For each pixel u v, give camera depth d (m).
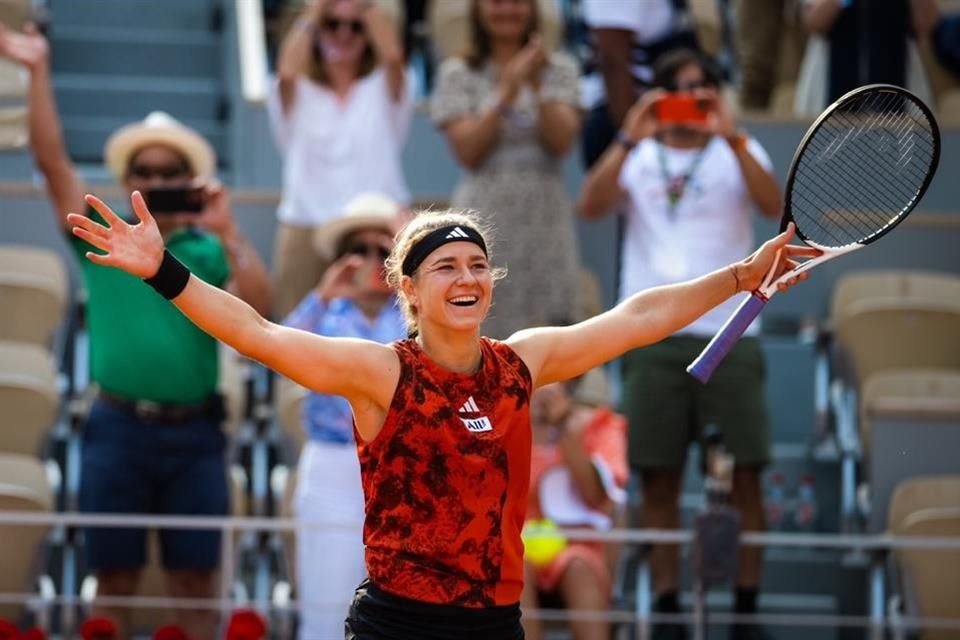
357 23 33.75
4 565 27.31
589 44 37.41
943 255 37.47
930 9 37.22
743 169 29.86
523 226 31.67
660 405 28.86
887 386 32.16
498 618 15.36
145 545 26.66
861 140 18.53
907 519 28.59
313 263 33.78
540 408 27.78
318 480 26.84
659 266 30.19
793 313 37.50
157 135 29.27
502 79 32.41
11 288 32.81
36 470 28.98
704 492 31.89
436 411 15.22
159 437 26.77
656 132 30.70
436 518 15.17
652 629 26.69
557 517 27.42
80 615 27.00
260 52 40.97
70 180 27.83
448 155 39.31
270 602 27.77
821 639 28.73
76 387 33.50
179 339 26.89
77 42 43.66
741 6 43.53
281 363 15.09
